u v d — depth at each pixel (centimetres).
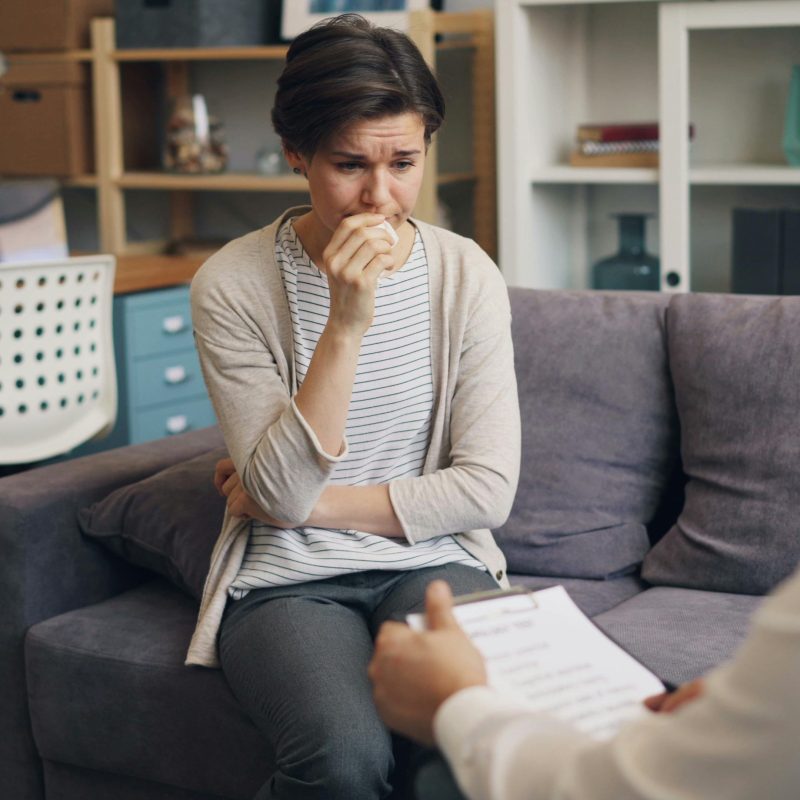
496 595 108
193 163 360
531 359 202
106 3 371
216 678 163
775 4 272
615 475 195
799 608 70
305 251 165
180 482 192
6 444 259
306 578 159
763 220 279
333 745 140
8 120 369
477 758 84
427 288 167
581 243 313
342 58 147
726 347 186
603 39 317
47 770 184
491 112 328
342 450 155
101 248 375
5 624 184
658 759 75
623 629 165
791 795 71
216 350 162
